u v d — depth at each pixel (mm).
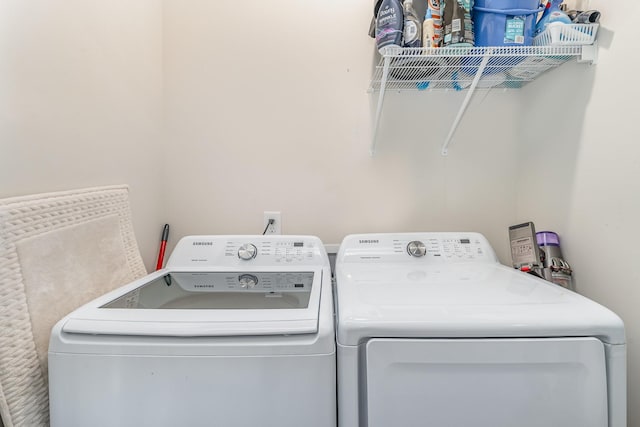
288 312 794
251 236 1331
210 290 1101
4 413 692
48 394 784
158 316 768
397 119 1542
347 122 1538
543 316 731
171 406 720
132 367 716
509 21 1135
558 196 1258
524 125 1490
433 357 718
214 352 714
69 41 960
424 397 729
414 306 783
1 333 692
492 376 723
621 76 977
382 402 726
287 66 1529
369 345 722
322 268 1251
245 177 1551
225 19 1524
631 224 950
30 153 830
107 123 1140
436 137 1548
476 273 1105
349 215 1560
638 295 931
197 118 1540
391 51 1130
